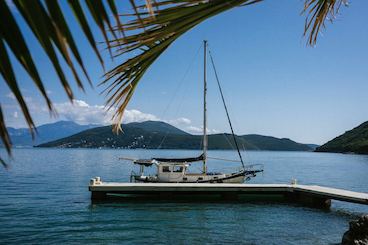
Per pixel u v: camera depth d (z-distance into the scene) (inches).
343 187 1786.4
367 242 518.6
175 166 1240.8
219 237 669.3
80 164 3474.4
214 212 900.0
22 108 42.0
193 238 660.1
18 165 3073.3
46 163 3503.9
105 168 2989.7
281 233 705.0
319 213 898.1
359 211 932.0
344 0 131.2
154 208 940.6
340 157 7012.8
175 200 1058.7
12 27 39.6
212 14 77.5
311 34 132.0
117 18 45.5
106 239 642.2
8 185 1535.4
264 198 1095.6
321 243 636.7
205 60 1326.3
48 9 40.9
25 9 40.4
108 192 1077.1
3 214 853.2
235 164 4040.4
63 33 41.8
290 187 1075.3
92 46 44.0
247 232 708.7
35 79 41.6
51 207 953.5
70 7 42.6
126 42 76.0
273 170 3090.6
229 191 1069.1
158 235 677.3
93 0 43.4
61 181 1739.7
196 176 1241.4
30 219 796.6
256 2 78.6
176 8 74.3
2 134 42.0
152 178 1254.3
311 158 6437.0
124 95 91.1
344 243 551.8
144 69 88.7
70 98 43.4
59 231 690.2
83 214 858.8
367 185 1889.8
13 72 40.6
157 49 85.8
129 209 925.2
